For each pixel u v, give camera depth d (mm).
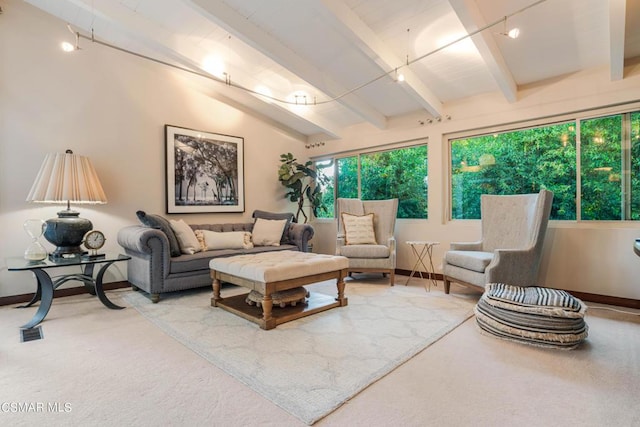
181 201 4512
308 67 3838
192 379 1823
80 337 2422
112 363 2012
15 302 3371
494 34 2945
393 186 5078
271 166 5613
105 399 1631
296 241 4770
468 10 2504
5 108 3338
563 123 3592
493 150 4102
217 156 4887
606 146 3336
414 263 4707
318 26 3303
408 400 1611
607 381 1773
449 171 4469
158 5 3320
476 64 3545
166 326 2641
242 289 3930
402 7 2871
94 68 3859
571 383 1754
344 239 4586
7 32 3348
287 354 2123
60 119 3637
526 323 2260
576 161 3498
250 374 1868
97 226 3877
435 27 3072
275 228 4684
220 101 4957
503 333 2348
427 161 4609
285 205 5828
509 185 3984
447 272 3639
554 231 3541
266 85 4598
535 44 3074
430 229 4527
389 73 3541
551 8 2654
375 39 3189
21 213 3424
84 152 3783
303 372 1888
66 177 3203
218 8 3078
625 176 3242
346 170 5734
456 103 4277
